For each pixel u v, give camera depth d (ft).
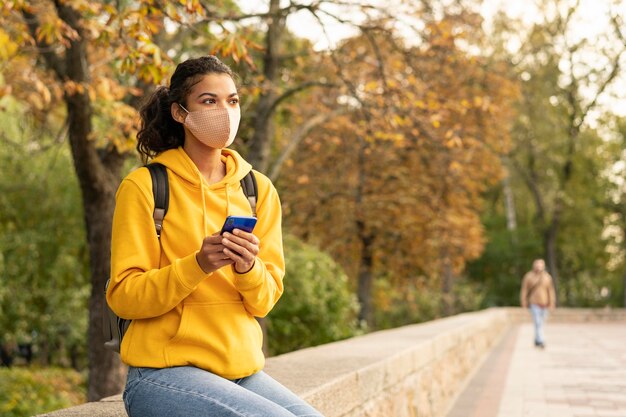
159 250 8.19
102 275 30.48
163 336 8.12
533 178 145.18
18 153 54.34
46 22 24.38
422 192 85.30
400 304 128.36
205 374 7.97
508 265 165.27
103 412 11.30
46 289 61.41
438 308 129.59
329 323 53.72
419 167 84.58
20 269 60.49
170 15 21.90
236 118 8.54
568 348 63.67
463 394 34.60
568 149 137.59
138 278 7.89
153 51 20.88
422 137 44.80
